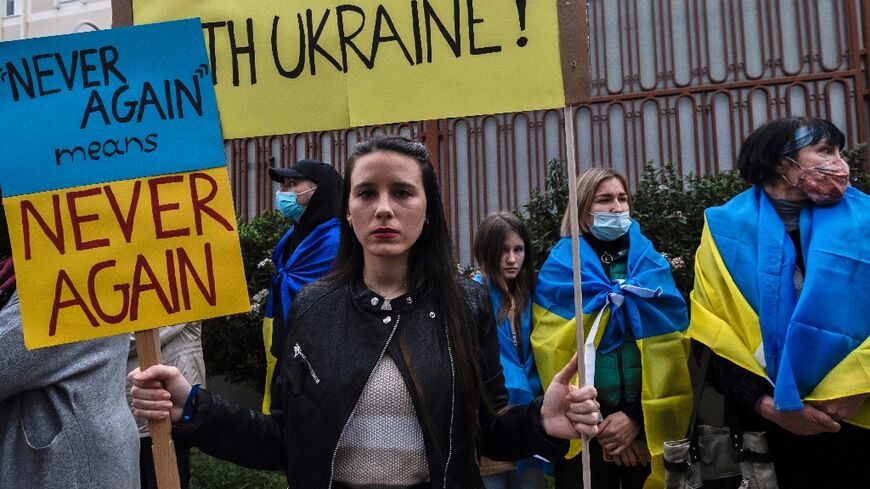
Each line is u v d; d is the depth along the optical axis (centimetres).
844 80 539
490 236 311
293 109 196
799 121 235
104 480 186
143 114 178
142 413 162
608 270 302
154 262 174
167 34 179
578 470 285
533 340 298
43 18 852
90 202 175
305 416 156
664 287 289
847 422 212
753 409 223
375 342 159
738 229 242
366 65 193
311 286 176
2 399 183
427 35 191
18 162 174
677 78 574
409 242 164
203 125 178
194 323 319
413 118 190
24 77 176
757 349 220
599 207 296
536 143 593
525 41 186
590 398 158
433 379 156
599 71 591
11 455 184
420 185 167
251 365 538
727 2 568
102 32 178
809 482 220
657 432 266
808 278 217
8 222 172
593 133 584
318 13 196
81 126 176
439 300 166
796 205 239
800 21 552
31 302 171
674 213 481
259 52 199
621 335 283
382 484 156
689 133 566
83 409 185
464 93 188
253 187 661
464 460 157
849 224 223
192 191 176
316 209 361
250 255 559
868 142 530
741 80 561
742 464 221
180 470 306
